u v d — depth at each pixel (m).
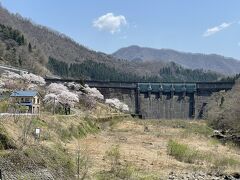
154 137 70.69
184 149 45.75
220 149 56.97
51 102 79.75
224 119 99.94
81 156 34.56
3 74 104.88
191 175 34.78
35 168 24.39
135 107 193.50
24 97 55.81
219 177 34.81
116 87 192.75
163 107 197.75
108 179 29.14
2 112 41.47
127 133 78.06
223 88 196.38
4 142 25.12
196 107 197.38
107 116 107.31
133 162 38.91
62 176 25.81
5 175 22.38
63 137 45.88
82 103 112.50
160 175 33.72
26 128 32.31
